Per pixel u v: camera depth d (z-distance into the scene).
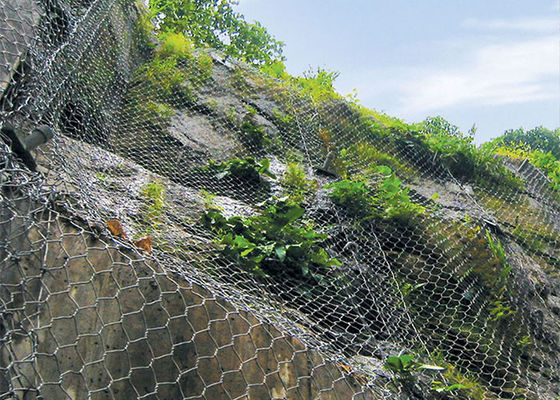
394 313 5.73
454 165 9.30
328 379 4.04
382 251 6.51
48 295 3.27
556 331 6.37
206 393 3.58
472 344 5.69
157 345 3.56
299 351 4.02
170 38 10.49
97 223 3.88
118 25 9.06
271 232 5.84
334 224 6.81
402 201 7.31
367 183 7.89
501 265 6.73
